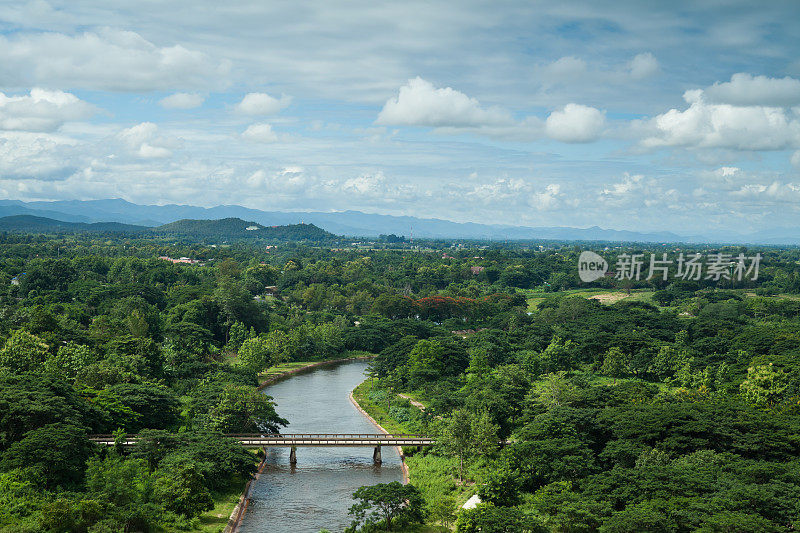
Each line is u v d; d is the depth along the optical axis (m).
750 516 75.88
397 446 136.00
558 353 196.62
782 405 127.62
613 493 88.12
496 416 128.50
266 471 123.31
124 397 125.62
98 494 86.94
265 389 193.12
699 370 177.25
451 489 107.75
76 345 155.88
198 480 97.25
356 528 94.56
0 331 172.25
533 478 100.69
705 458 95.94
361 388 193.00
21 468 90.62
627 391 134.75
